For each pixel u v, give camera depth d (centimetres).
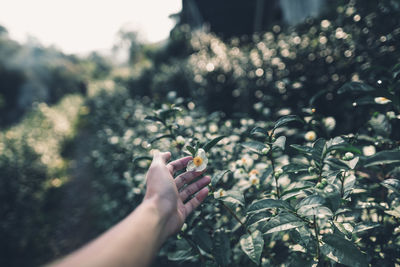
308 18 422
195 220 129
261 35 581
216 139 101
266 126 192
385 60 225
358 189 107
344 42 278
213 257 108
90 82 2067
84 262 52
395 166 101
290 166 105
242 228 121
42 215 435
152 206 78
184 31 1044
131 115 418
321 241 87
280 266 111
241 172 131
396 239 102
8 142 498
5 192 369
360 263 77
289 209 84
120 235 61
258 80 342
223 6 935
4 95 1495
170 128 141
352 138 113
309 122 140
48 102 1675
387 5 232
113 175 329
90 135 909
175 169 105
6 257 339
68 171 640
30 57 1844
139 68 1125
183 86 636
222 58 445
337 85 279
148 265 62
